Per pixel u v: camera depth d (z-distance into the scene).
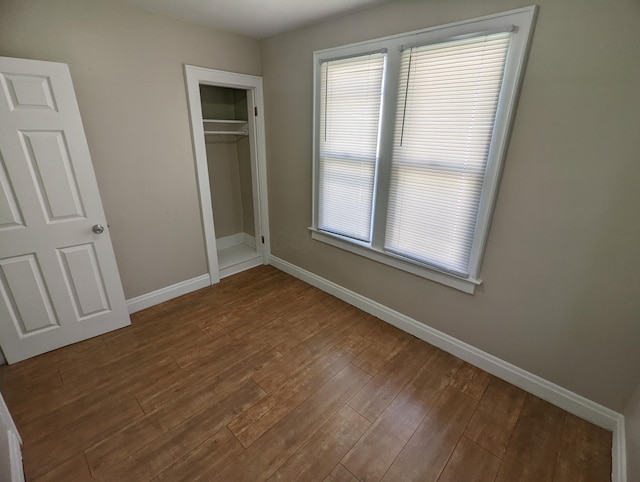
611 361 1.64
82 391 1.91
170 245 2.90
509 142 1.72
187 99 2.70
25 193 1.95
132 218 2.61
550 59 1.52
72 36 2.05
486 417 1.79
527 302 1.86
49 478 1.43
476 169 1.88
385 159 2.32
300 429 1.70
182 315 2.75
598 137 1.47
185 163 2.82
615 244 1.52
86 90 2.18
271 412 1.80
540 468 1.51
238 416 1.77
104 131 2.31
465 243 2.04
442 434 1.68
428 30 1.89
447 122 1.93
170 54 2.51
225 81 2.89
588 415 1.76
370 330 2.58
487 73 1.71
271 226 3.66
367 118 2.35
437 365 2.19
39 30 1.94
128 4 2.22
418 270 2.34
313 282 3.31
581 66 1.44
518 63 1.59
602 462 1.54
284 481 1.44
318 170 2.86
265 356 2.26
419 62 1.97
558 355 1.81
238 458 1.54
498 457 1.56
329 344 2.40
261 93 3.19
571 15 1.42
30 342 2.15
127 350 2.29
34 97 1.87
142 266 2.76
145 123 2.50
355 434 1.67
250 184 3.98
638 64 1.32
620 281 1.54
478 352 2.16
